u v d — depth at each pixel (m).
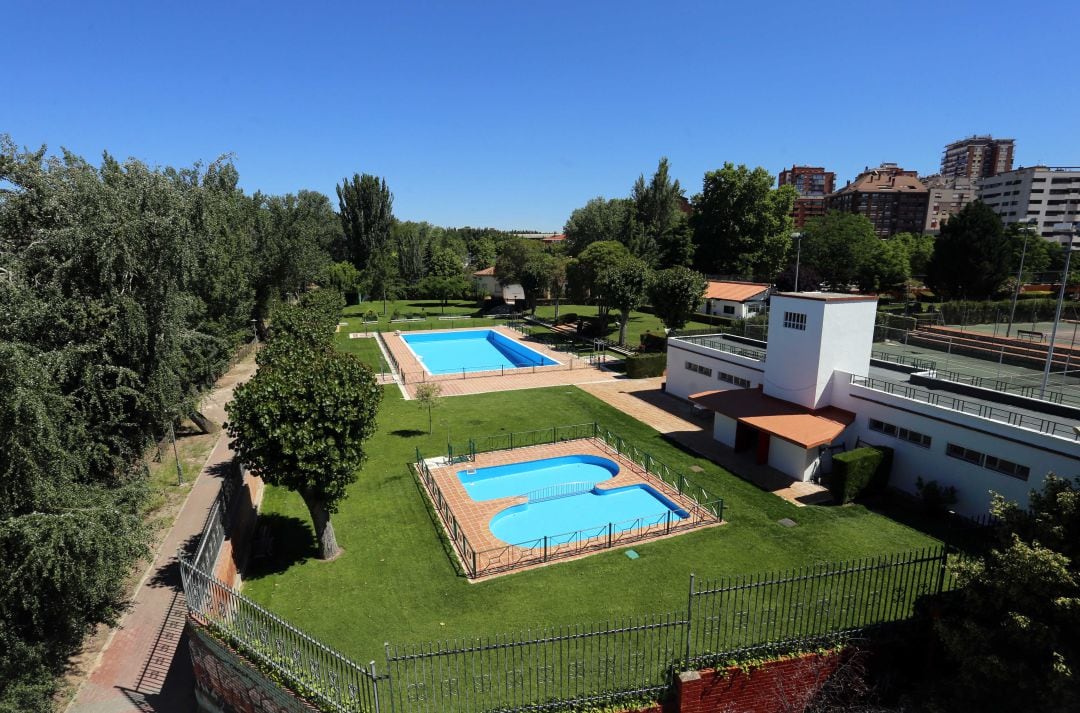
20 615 12.30
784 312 23.48
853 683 10.70
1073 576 8.80
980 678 9.68
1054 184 138.25
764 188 72.31
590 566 15.97
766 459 23.09
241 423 14.59
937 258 62.62
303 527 18.66
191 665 13.06
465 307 81.25
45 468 13.08
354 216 85.69
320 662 10.72
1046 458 15.96
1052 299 58.72
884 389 21.33
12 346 11.81
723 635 12.25
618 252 58.06
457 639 12.81
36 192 15.78
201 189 18.98
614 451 24.89
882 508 19.12
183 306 19.44
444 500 19.52
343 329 61.75
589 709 9.88
